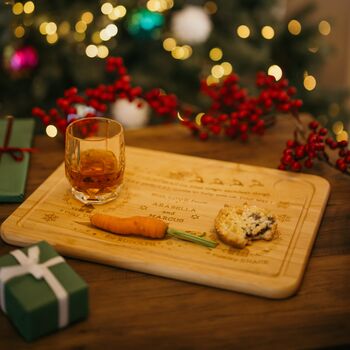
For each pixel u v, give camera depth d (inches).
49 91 69.3
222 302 30.0
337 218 36.0
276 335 28.4
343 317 29.2
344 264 32.3
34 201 35.9
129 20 67.4
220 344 27.9
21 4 59.6
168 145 43.3
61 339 28.0
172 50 67.8
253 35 70.0
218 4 70.7
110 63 43.7
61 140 43.8
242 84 67.7
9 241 33.2
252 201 36.3
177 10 68.7
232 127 43.6
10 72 67.6
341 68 91.6
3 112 67.8
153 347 27.8
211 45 69.7
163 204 36.0
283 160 39.2
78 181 35.3
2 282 28.2
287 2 87.6
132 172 39.1
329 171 40.5
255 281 30.1
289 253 32.0
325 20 75.5
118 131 36.7
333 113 73.2
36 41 66.1
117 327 28.6
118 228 32.9
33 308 27.0
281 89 43.5
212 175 38.9
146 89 67.3
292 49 71.2
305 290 30.6
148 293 30.4
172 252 32.0
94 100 43.3
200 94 68.8
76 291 27.9
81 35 64.9
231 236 32.1
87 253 32.0
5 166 39.4
